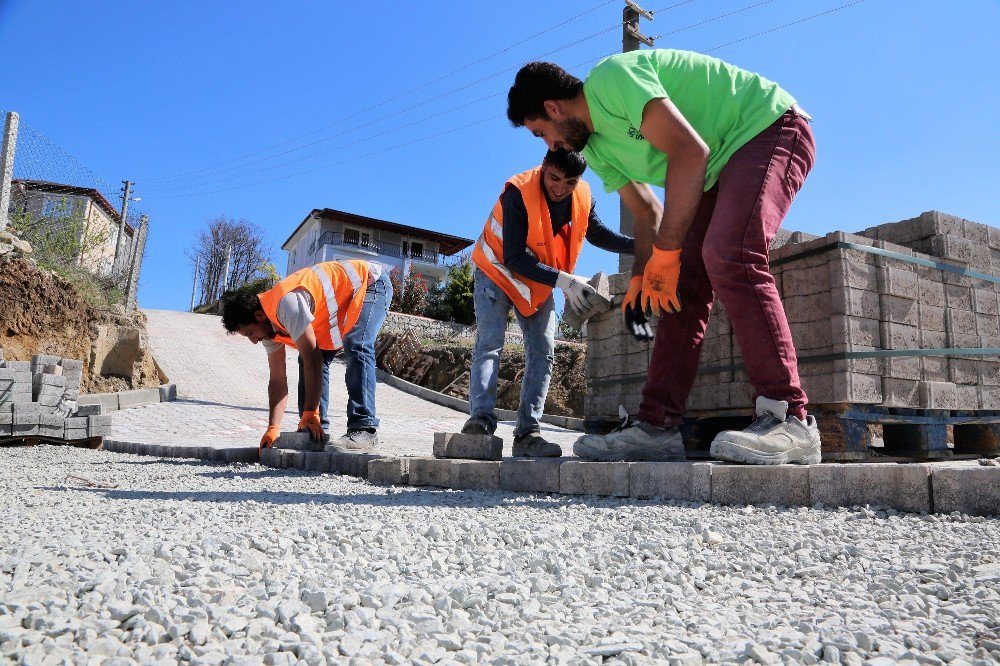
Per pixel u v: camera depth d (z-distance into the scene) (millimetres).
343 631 1194
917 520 2152
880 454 3846
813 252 3652
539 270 3598
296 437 4977
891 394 3611
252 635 1166
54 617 1198
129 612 1239
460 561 1762
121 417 9602
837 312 3512
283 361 5223
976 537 1898
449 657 1110
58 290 10711
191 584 1437
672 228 2770
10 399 6980
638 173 3074
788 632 1244
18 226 11633
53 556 1677
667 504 2658
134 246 14766
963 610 1332
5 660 1022
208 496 3131
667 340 3238
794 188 2855
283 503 2854
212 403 11680
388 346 18891
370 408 5086
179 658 1084
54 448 6621
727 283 2752
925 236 4074
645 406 3289
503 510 2645
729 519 2273
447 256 43094
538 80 2879
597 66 2842
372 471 3885
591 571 1662
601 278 3453
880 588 1505
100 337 11602
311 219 39656
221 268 49062
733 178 2779
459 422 11398
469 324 26375
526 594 1456
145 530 2104
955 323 3969
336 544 1932
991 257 4246
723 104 2852
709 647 1151
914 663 1086
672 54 2875
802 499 2465
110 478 4145
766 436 2689
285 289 4594
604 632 1229
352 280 4918
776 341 2725
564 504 2801
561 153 3488
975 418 4070
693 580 1601
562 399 15102
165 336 17625
